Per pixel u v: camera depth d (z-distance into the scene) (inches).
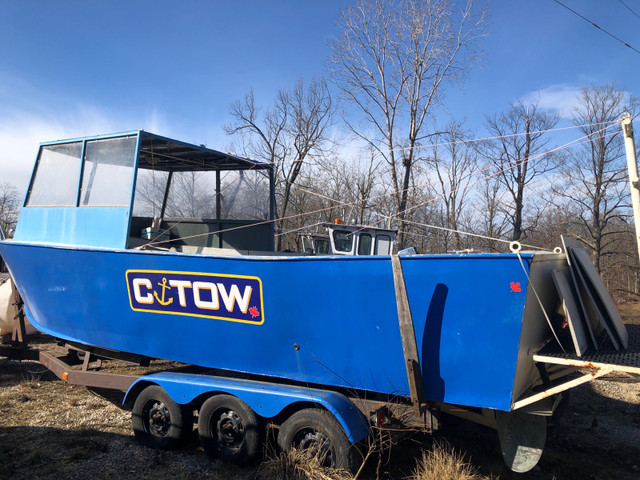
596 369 135.0
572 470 183.9
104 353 227.3
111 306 212.7
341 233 371.6
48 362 255.8
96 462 180.2
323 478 151.7
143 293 202.1
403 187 692.7
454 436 206.7
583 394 285.3
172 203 297.4
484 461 188.5
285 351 175.0
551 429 217.9
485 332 144.3
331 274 164.1
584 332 156.0
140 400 198.1
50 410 236.7
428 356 152.3
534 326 149.2
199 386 183.3
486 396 145.6
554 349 157.4
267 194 279.6
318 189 853.2
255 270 175.8
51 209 244.4
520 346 140.7
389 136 698.2
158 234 263.7
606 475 180.5
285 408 168.9
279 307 173.6
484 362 145.1
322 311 167.0
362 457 160.2
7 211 1402.6
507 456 160.6
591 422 239.9
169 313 196.7
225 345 185.6
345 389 173.5
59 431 209.5
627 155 148.3
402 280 150.8
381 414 157.2
